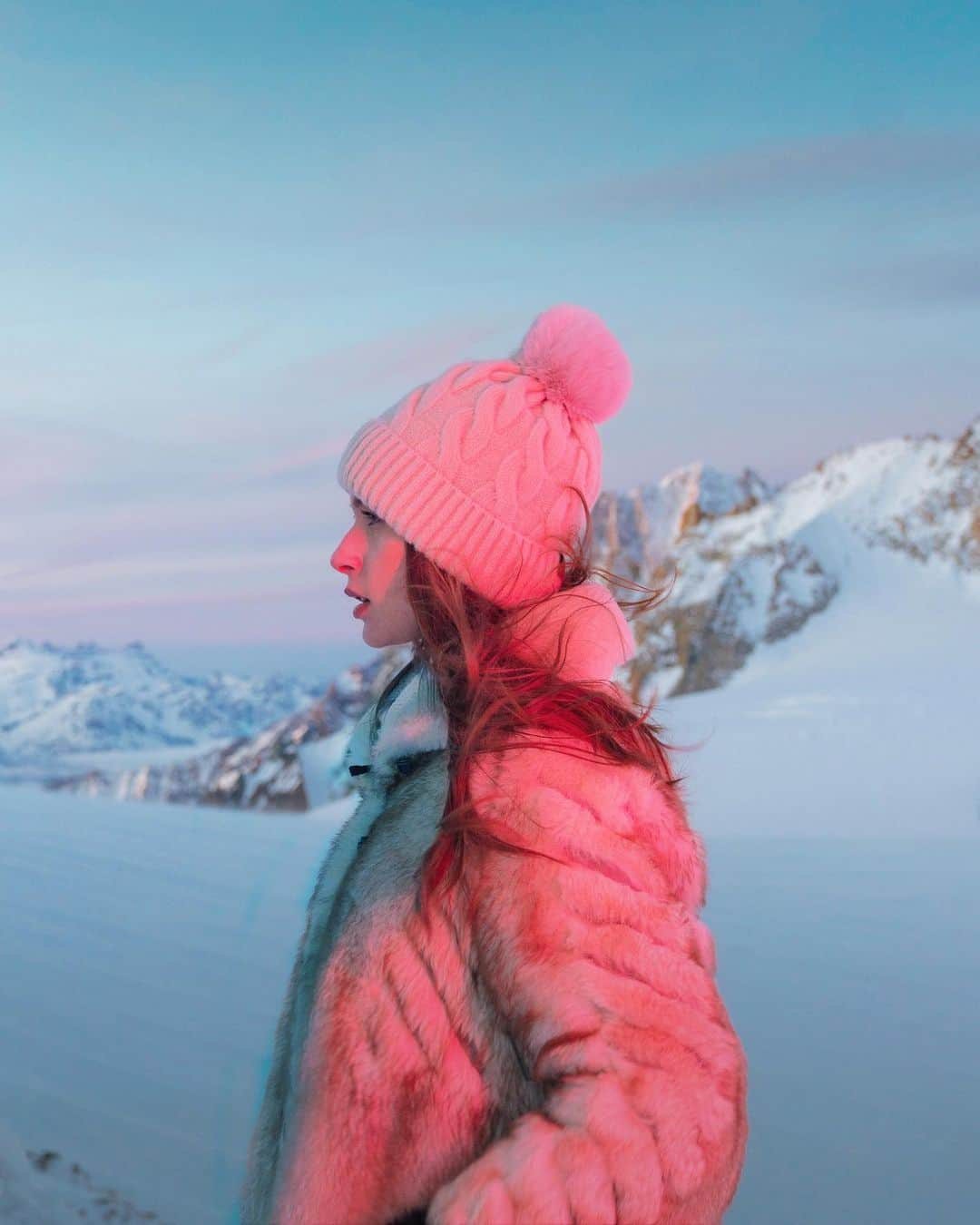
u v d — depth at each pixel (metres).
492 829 0.89
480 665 1.03
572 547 1.14
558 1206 0.76
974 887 5.77
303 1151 0.93
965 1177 2.70
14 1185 2.49
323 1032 0.95
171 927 5.01
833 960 4.60
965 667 22.89
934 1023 3.82
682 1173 0.78
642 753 1.00
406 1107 0.90
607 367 1.15
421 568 1.12
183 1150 2.76
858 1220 2.54
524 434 1.12
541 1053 0.83
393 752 1.11
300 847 7.04
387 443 1.14
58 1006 3.96
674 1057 0.82
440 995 0.90
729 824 8.48
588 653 1.06
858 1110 3.18
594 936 0.86
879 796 9.83
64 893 5.77
